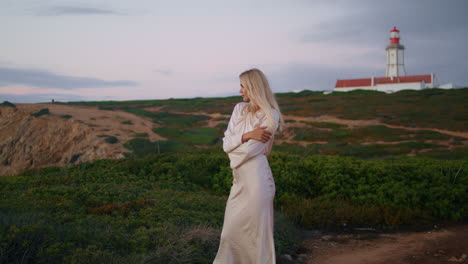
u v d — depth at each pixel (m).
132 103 65.19
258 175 3.05
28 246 3.31
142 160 10.62
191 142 31.33
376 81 85.81
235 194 3.16
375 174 8.17
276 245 5.02
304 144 30.48
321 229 6.42
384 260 4.87
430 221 6.70
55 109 40.00
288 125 37.88
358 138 32.16
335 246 5.52
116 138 29.73
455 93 55.38
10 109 38.97
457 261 4.74
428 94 56.88
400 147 26.56
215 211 6.10
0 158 33.75
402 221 6.57
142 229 4.45
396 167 8.54
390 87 82.56
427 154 22.69
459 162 9.40
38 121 35.16
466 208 6.92
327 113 44.94
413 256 5.00
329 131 35.09
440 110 43.12
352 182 8.07
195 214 5.45
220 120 44.12
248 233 3.10
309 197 8.16
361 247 5.46
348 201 7.53
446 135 30.88
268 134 3.00
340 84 88.94
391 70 95.62
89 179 8.80
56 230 3.81
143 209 5.61
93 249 3.52
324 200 7.66
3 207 4.86
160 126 38.81
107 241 3.91
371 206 7.07
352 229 6.41
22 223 3.78
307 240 5.81
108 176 9.14
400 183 7.70
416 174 8.19
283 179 8.40
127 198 6.52
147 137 31.48
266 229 3.09
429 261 4.79
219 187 9.05
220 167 9.79
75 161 28.92
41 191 6.49
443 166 8.66
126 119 39.16
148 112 47.81
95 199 6.14
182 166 10.07
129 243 3.98
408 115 41.12
